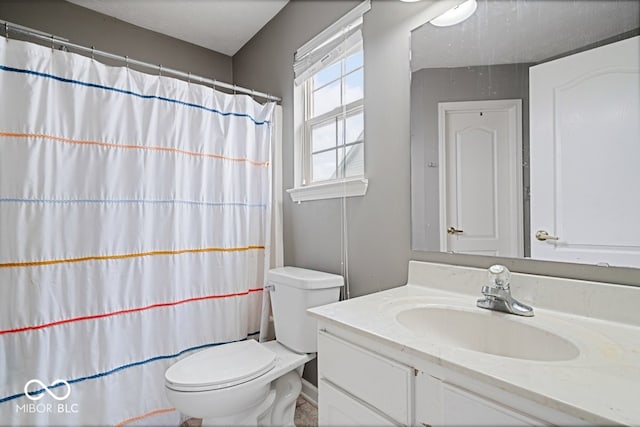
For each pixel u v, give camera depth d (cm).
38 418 129
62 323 136
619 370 63
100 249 145
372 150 153
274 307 173
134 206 154
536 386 58
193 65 256
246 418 141
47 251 133
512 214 110
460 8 123
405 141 139
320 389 102
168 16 221
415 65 136
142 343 154
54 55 137
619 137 90
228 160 185
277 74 220
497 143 114
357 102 168
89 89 144
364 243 157
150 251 159
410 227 137
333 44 175
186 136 171
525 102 108
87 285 142
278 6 212
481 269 115
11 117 128
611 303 88
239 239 190
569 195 98
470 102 121
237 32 241
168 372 131
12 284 127
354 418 90
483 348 98
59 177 136
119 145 151
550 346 84
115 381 146
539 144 104
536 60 106
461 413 67
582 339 78
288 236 209
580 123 96
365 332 86
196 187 174
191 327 171
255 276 199
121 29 226
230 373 130
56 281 135
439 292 123
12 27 134
